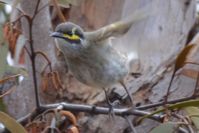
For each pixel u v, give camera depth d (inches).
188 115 338.3
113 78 390.6
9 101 425.7
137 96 444.8
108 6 499.5
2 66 344.2
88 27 497.4
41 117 348.2
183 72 386.0
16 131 323.3
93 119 448.1
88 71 390.9
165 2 506.3
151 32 487.2
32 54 336.5
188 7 522.9
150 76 454.6
